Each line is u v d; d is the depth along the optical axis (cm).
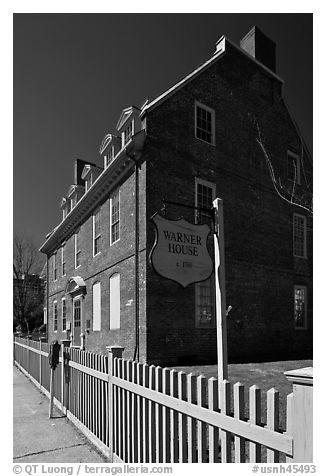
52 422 648
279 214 1634
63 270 2206
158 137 1208
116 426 447
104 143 1620
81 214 1842
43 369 975
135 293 1164
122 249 1307
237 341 1348
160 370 349
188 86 1327
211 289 1288
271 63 1752
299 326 1684
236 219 1430
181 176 1252
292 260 1672
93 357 543
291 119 1788
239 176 1467
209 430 274
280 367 1009
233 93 1511
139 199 1198
